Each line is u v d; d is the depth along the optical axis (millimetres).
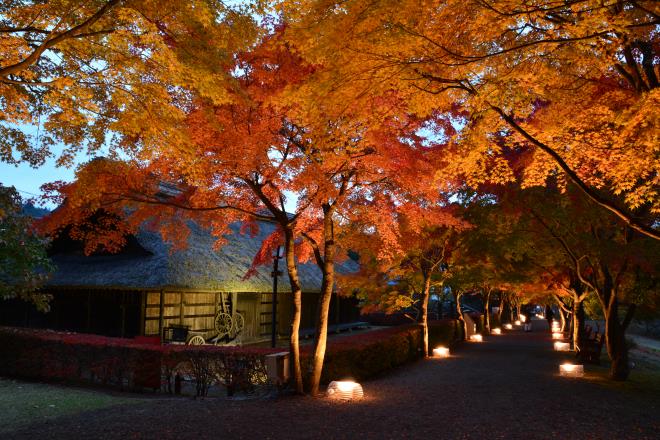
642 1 4473
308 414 7504
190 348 10352
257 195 9062
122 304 18250
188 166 6867
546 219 12742
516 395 9547
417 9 4203
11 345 12000
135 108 5812
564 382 11539
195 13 5301
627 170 5840
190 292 19750
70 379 11250
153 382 10164
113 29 5270
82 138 6668
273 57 7598
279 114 7844
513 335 32344
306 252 11117
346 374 11102
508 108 5168
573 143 5992
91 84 5852
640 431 6750
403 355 15312
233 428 6559
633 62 5598
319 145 5941
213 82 5707
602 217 11492
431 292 26844
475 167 6191
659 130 4926
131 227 9367
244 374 9656
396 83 5039
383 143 7969
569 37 4539
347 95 5086
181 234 10117
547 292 22188
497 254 14641
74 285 17109
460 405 8414
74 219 8781
